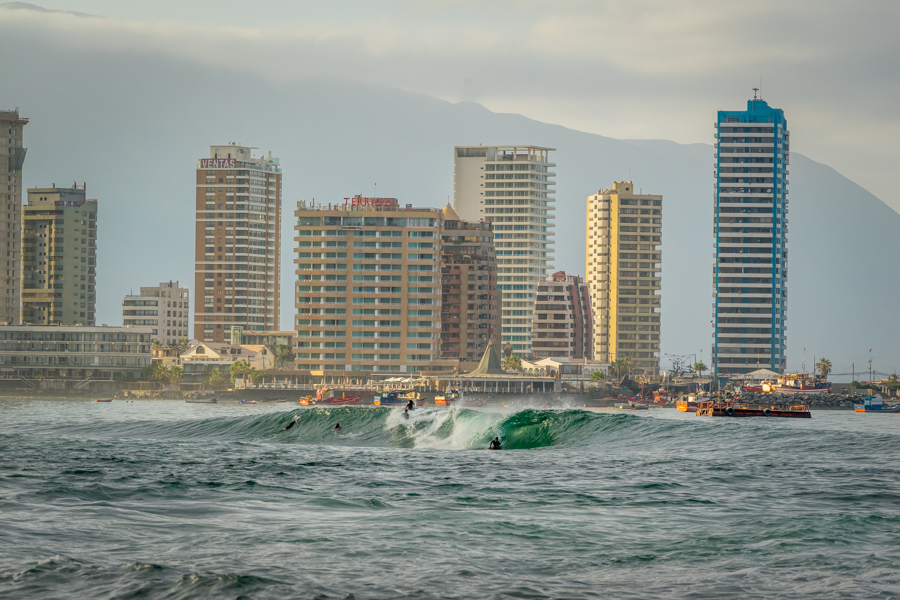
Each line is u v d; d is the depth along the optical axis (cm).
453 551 8956
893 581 7988
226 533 9675
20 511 10775
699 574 8212
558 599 7412
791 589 7756
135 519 10444
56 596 7212
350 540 9375
